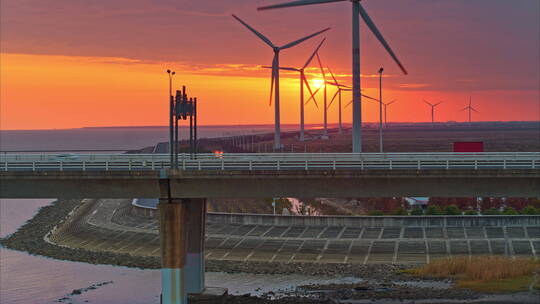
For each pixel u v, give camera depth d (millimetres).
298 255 111688
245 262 108312
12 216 175750
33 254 120812
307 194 78062
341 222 123125
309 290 89438
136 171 77625
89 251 120750
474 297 81750
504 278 91000
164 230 78062
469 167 76562
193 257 84438
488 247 110375
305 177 76750
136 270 106812
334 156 79562
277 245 117000
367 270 100938
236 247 117750
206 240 122062
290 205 168250
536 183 75250
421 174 75500
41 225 152250
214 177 77500
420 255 108625
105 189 79438
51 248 125062
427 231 117875
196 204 84250
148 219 143625
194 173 77500
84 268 108625
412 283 91688
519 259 99688
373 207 158500
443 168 76125
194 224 84188
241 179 78000
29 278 102062
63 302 88250
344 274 99188
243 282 95875
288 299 84062
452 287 87812
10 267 110062
